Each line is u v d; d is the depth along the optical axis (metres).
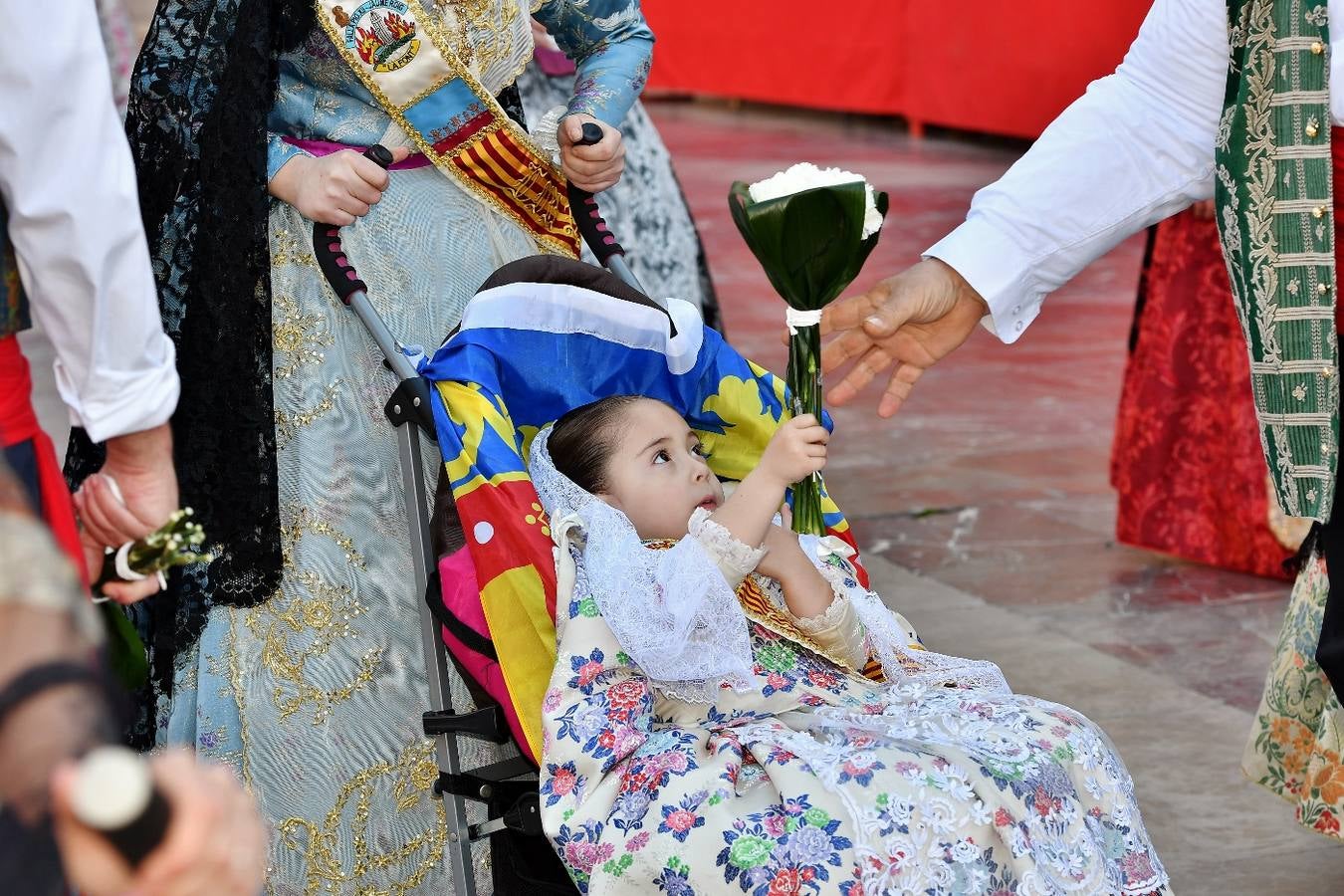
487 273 5.43
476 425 4.63
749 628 4.72
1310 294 4.57
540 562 4.50
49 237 3.19
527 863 4.80
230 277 4.85
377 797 5.16
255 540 4.92
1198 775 7.14
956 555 10.17
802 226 4.10
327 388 5.11
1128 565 9.98
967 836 3.99
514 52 5.43
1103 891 4.12
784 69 32.28
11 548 1.76
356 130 5.20
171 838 1.59
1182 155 5.02
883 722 4.39
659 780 4.16
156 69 4.89
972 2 27.28
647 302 5.14
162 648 5.07
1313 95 4.45
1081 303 18.12
